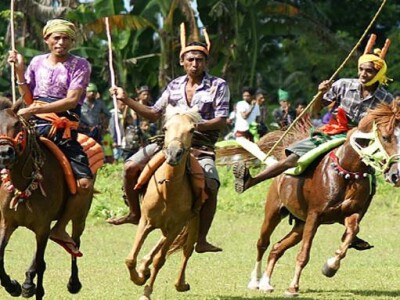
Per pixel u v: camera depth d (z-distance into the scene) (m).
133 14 41.00
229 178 36.78
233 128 39.88
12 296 17.81
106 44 43.28
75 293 18.39
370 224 31.53
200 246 17.52
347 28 54.62
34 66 17.11
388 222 31.95
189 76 17.45
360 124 17.97
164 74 41.94
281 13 42.75
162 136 16.75
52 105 16.41
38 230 16.33
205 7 43.03
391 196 35.16
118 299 18.03
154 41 44.09
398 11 54.41
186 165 16.48
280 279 20.92
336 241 27.88
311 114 19.52
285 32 43.84
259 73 52.78
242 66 44.91
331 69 49.16
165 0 40.53
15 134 15.34
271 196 19.55
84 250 25.80
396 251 25.69
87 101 31.33
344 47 46.75
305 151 18.62
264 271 21.52
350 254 25.14
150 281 16.92
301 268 18.33
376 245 26.81
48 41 16.92
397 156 17.30
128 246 26.67
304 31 44.09
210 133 17.44
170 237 16.70
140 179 16.61
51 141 16.66
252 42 43.94
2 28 49.53
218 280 20.56
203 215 17.44
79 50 42.69
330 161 18.20
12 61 16.92
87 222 31.72
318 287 19.73
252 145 19.47
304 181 18.55
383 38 55.16
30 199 16.00
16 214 16.09
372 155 17.58
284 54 53.59
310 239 18.30
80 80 16.83
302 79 50.78
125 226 31.33
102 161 18.14
